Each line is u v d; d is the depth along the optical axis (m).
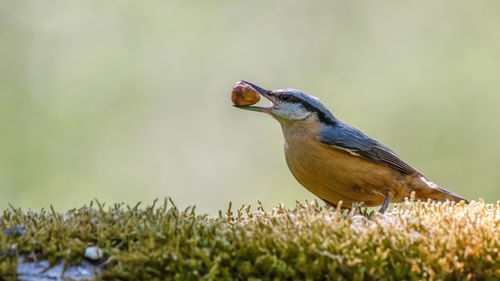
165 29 16.89
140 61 16.66
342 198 7.51
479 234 4.40
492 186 14.04
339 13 16.44
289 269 4.20
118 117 16.02
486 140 14.29
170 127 16.23
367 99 15.47
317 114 7.47
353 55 16.02
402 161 7.35
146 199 15.34
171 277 4.21
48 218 4.73
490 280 4.25
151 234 4.36
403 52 15.59
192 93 16.56
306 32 16.56
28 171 14.52
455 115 14.63
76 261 4.23
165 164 15.91
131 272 4.18
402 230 4.47
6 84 15.60
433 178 14.48
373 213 5.82
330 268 4.16
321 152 7.23
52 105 15.63
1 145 14.50
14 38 16.20
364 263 4.21
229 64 16.70
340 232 4.43
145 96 16.41
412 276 4.19
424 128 14.77
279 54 16.59
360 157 7.17
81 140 15.45
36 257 4.23
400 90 15.19
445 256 4.24
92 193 14.76
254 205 15.95
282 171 16.34
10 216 4.81
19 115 15.31
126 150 15.74
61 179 14.59
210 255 4.28
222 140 16.44
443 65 15.09
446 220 4.59
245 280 4.22
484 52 14.91
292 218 4.80
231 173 16.27
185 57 16.69
